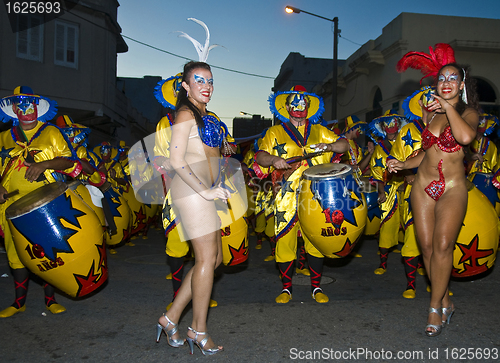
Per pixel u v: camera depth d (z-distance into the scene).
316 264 4.17
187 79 2.97
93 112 17.52
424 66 4.03
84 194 3.84
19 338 3.26
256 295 4.43
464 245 3.48
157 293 4.54
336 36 16.59
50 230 3.24
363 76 17.00
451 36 13.88
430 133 3.27
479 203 3.54
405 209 4.35
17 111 3.71
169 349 3.03
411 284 4.32
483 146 5.75
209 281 2.86
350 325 3.44
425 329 3.26
